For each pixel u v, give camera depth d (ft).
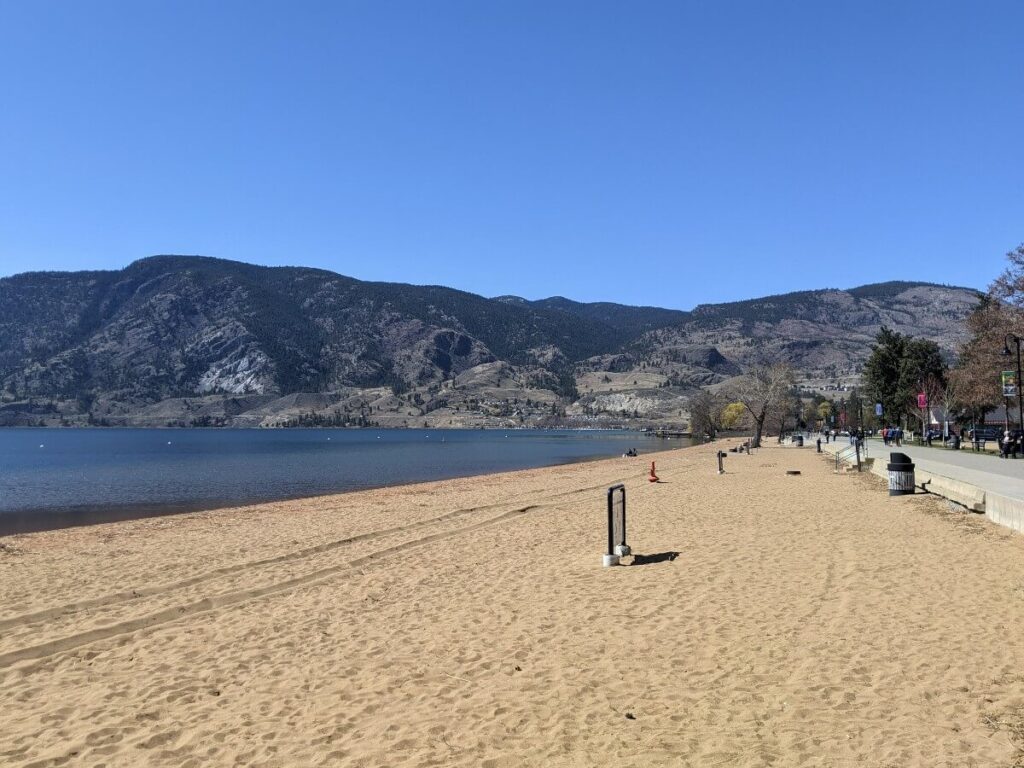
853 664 23.35
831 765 16.92
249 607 35.14
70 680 25.40
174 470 192.54
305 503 95.40
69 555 54.60
